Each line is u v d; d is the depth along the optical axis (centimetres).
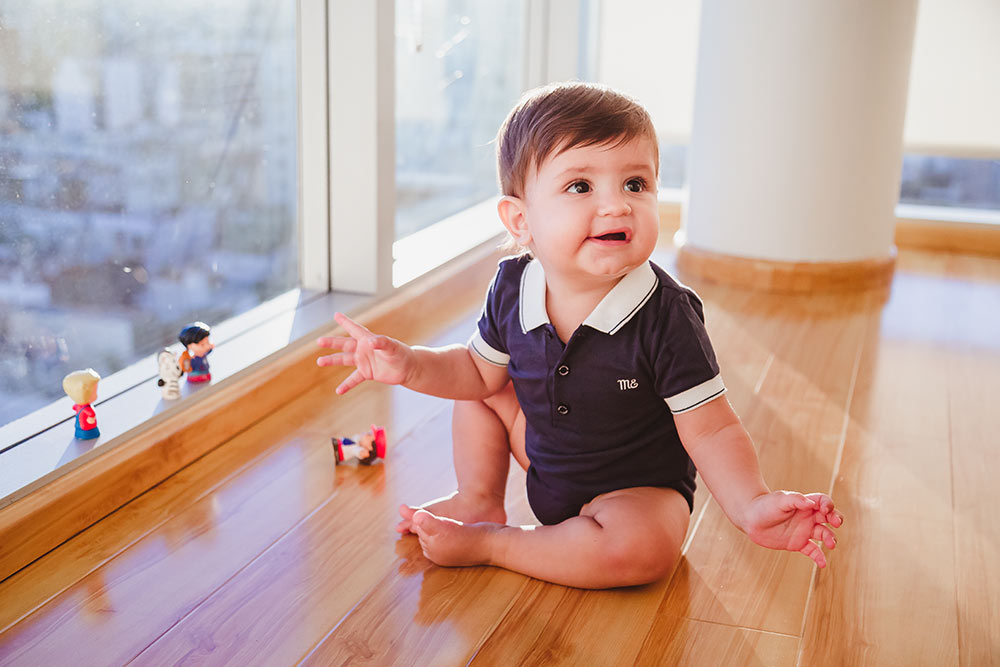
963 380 180
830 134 231
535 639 104
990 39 266
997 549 123
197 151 160
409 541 123
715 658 101
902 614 109
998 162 277
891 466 145
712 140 242
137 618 107
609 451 116
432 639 104
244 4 166
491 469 129
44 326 135
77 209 138
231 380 153
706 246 249
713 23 237
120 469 130
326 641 103
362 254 192
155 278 155
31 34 127
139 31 144
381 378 118
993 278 248
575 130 106
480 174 276
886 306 225
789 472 143
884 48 229
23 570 116
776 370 184
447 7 240
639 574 112
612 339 110
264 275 183
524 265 121
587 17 304
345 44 182
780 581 115
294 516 129
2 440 127
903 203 288
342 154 187
